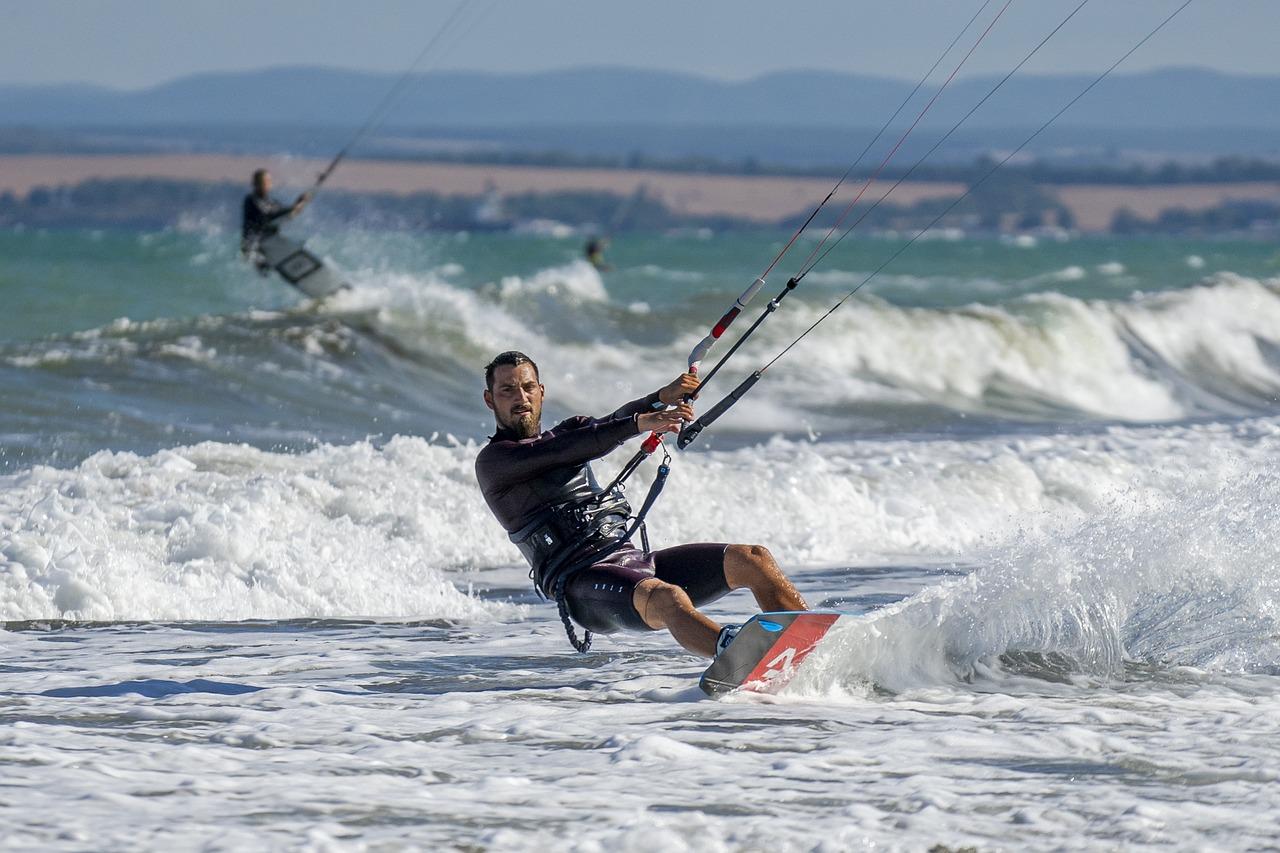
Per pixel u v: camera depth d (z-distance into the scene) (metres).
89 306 91.75
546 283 76.06
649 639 24.05
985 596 20.48
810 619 18.14
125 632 24.34
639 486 37.94
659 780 14.45
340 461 37.34
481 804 13.53
